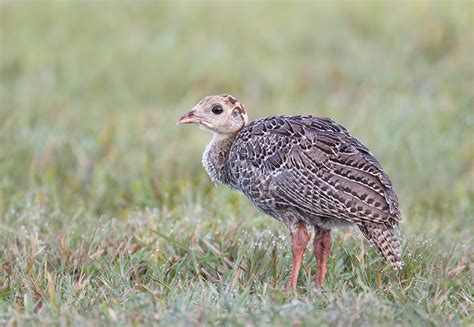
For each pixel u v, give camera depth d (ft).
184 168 46.32
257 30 71.92
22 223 37.06
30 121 54.13
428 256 33.19
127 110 58.13
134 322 26.30
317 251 31.91
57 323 26.35
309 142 31.30
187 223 36.11
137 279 31.22
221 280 30.48
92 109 58.39
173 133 51.72
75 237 34.83
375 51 65.57
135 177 44.68
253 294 29.68
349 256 33.30
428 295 29.94
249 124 33.86
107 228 35.58
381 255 30.09
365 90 58.65
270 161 31.65
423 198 44.06
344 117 54.08
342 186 30.25
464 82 58.13
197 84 62.39
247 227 36.37
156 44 69.15
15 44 70.33
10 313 27.48
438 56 64.34
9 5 78.79
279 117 32.99
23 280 30.50
